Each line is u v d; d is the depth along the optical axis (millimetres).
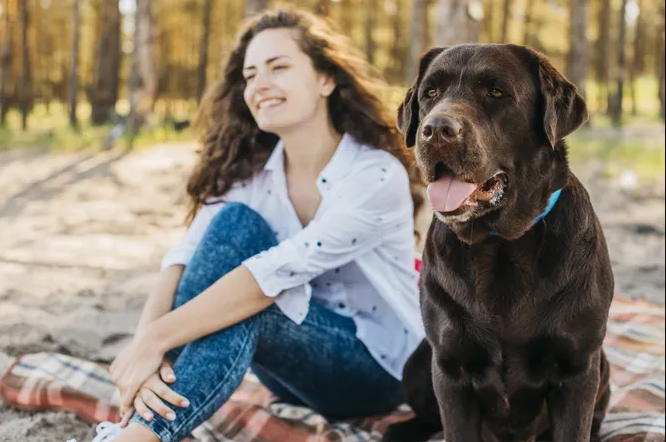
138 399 2600
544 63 2391
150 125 17531
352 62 3135
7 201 9242
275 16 3160
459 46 2482
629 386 3480
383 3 35750
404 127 2645
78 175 11547
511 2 29656
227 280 2717
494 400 2570
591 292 2383
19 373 3439
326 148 3123
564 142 2475
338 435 2986
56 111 37281
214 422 3148
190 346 2717
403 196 3033
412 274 3160
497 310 2400
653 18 35906
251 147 3256
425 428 3037
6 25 23125
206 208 3244
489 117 2312
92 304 4816
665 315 4445
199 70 26312
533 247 2369
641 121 24797
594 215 2523
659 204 8453
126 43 34875
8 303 4871
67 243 6832
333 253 2830
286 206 3123
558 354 2422
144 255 6371
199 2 32188
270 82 2998
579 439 2467
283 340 2883
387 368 3047
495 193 2293
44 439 3068
